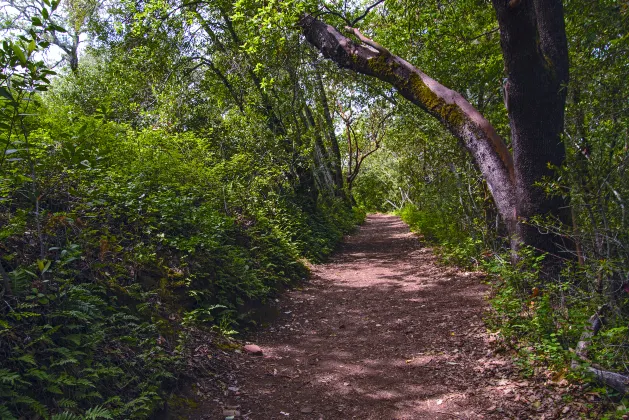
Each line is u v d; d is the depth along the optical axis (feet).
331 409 13.96
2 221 14.98
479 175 34.42
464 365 16.58
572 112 19.40
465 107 25.84
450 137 38.40
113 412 10.96
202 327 18.70
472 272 31.73
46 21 11.75
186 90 45.65
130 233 20.08
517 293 19.30
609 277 15.11
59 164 18.92
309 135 47.60
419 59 40.45
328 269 38.83
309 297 28.48
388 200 164.45
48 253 14.15
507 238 24.00
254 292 23.93
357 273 37.09
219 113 46.73
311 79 50.08
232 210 33.63
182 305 19.07
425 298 26.94
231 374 15.93
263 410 13.75
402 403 14.28
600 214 16.15
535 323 16.53
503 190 23.94
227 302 21.38
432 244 48.83
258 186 40.27
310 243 43.39
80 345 12.12
